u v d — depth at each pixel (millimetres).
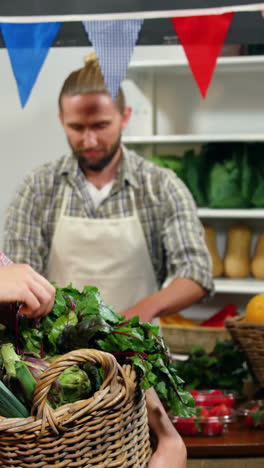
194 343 2697
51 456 899
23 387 958
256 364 1847
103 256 2291
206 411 1633
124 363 1062
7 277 1067
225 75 3742
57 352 1102
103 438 926
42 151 4180
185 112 3801
